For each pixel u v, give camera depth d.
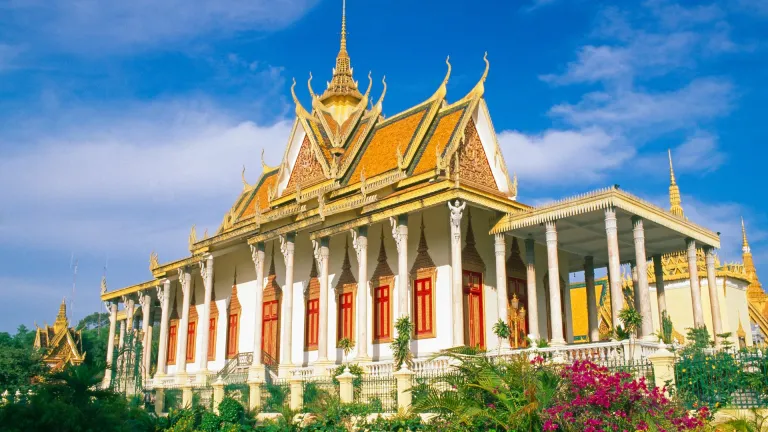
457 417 17.47
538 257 36.41
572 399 16.08
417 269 33.72
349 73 48.62
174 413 26.75
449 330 31.67
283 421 23.98
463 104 36.53
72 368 19.39
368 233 36.44
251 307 43.97
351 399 24.66
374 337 34.81
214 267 48.09
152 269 48.00
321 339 33.81
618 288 26.00
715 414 17.47
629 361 19.66
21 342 66.62
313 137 41.34
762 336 52.38
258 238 38.62
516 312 33.28
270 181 48.59
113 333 53.91
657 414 15.50
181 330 44.19
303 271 40.38
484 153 36.91
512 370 17.34
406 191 31.25
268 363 39.97
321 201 35.00
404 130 38.28
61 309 65.25
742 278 47.28
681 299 46.38
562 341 27.36
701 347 25.42
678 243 33.56
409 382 22.97
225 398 26.23
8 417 16.88
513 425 16.19
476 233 33.69
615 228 26.44
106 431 18.19
